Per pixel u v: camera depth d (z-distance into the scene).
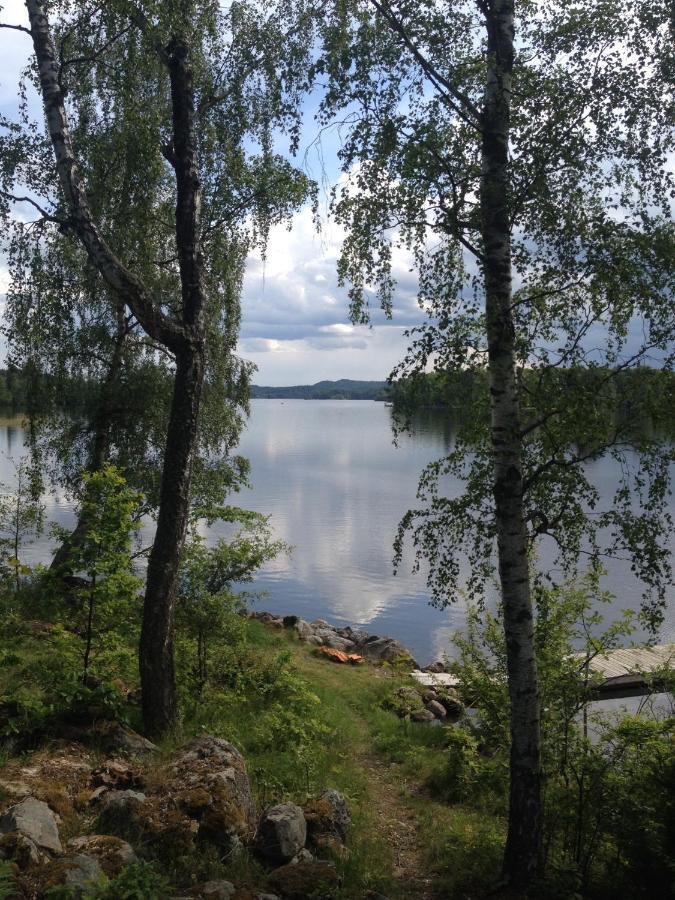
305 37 10.29
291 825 5.95
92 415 16.33
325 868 5.54
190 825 5.51
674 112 6.44
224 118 11.46
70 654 8.17
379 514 39.12
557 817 6.88
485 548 7.37
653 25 6.33
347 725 12.01
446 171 6.73
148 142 11.68
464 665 10.17
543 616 7.99
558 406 6.45
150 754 7.07
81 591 8.02
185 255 8.91
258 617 19.61
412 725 12.61
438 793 9.85
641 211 6.30
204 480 17.06
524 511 7.29
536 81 6.79
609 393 6.54
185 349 8.75
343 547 31.59
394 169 6.95
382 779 10.23
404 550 31.03
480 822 8.53
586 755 6.98
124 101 11.48
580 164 6.42
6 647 9.35
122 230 13.30
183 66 8.98
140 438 16.45
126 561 8.07
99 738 7.00
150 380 16.56
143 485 16.03
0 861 4.29
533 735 6.65
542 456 7.05
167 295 15.59
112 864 4.73
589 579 8.01
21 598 12.24
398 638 20.89
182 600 10.65
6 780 5.76
